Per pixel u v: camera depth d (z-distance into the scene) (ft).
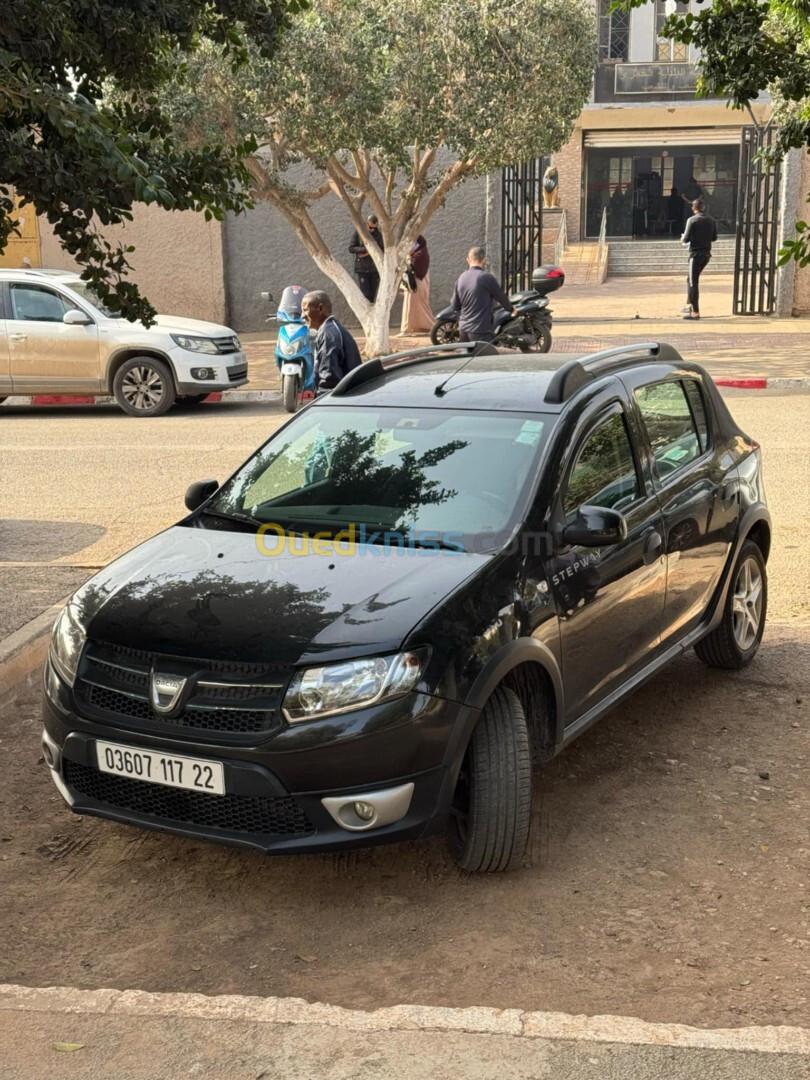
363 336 71.87
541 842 14.44
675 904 12.96
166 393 48.26
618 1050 10.01
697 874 13.60
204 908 13.17
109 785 13.43
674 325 71.61
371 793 12.32
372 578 13.80
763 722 18.02
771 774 16.21
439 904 13.12
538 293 56.39
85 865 14.15
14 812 15.56
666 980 11.54
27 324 48.47
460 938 12.42
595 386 16.78
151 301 74.84
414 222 58.13
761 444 37.88
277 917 12.96
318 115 49.14
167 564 14.88
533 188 72.84
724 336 65.62
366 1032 10.32
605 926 12.55
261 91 48.75
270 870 13.97
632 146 128.77
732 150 130.62
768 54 24.22
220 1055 10.09
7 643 20.17
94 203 17.15
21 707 19.11
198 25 20.88
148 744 12.79
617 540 14.39
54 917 13.00
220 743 12.43
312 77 48.49
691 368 19.72
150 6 19.31
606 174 132.98
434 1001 11.32
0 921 12.92
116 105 20.56
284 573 14.19
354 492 15.85
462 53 49.19
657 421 17.88
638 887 13.34
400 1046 10.12
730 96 25.04
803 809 15.17
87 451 40.32
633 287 102.12
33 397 53.57
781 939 12.23
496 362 18.62
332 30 48.93
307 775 12.25
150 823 13.05
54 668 13.93
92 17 18.70
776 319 73.87
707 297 90.33
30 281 49.16
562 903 13.04
